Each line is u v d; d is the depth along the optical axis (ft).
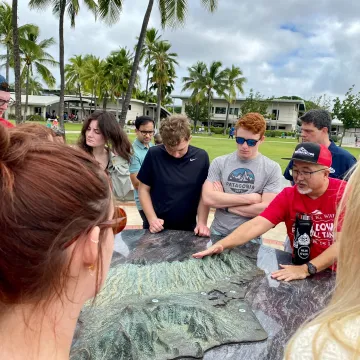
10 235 1.53
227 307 4.88
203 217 8.58
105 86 130.52
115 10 41.01
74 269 1.78
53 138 2.02
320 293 5.46
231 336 4.19
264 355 3.95
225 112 190.39
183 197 8.54
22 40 71.92
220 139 100.94
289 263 6.57
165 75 114.11
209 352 3.94
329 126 9.79
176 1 38.86
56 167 1.64
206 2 38.06
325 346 1.70
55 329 1.85
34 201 1.53
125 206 18.78
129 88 37.81
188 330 4.24
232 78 149.48
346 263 1.91
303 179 6.04
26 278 1.61
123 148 9.50
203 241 7.60
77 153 1.81
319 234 6.31
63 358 1.93
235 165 8.32
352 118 100.32
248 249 7.22
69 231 1.64
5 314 1.76
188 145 8.91
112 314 4.34
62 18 43.16
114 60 120.88
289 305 5.09
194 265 6.12
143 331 4.00
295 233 6.41
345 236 1.91
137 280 5.42
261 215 6.89
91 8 48.83
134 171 11.23
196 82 147.23
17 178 1.55
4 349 1.76
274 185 8.16
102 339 3.78
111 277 5.37
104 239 1.92
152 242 7.47
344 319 1.77
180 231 8.29
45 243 1.57
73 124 134.10
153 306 4.52
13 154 1.62
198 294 5.16
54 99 164.04
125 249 7.02
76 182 1.65
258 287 5.61
